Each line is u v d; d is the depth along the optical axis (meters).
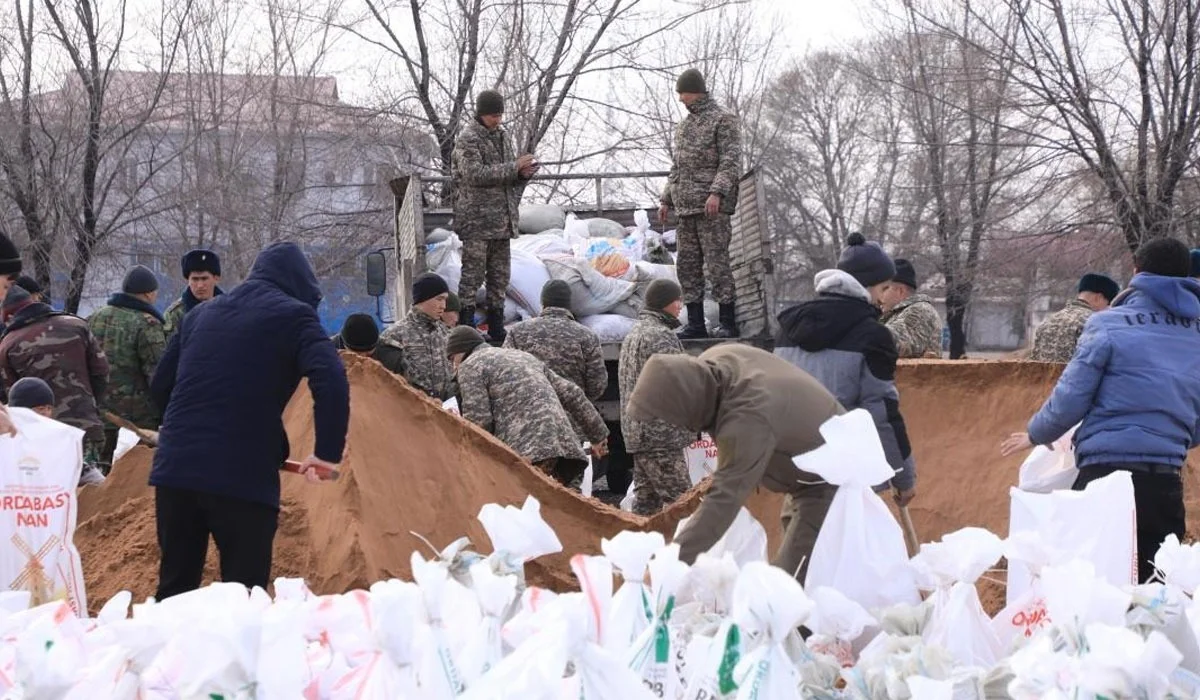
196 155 24.77
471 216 10.66
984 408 7.55
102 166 23.95
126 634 2.38
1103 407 5.40
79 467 5.21
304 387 7.00
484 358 7.93
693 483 8.91
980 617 3.34
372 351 8.07
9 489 5.04
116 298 9.52
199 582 5.30
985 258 24.25
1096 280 8.33
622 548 2.70
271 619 2.35
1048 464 5.89
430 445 6.67
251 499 5.11
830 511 4.02
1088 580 2.57
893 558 3.97
